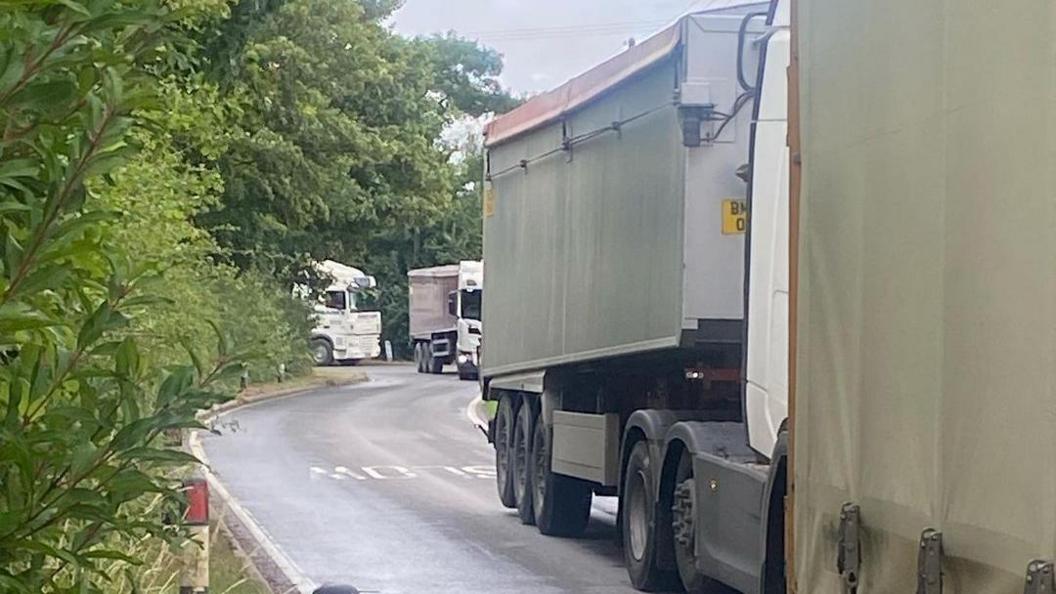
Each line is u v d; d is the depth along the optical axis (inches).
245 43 555.8
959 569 187.5
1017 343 173.2
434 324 2463.1
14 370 121.5
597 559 584.4
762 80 376.2
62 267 118.0
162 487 130.2
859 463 225.0
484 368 763.4
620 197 542.6
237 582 440.5
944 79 198.2
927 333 200.7
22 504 119.4
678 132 475.5
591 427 589.3
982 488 180.9
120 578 245.0
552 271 637.3
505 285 725.3
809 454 250.4
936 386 196.5
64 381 122.8
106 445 122.1
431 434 1277.1
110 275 127.0
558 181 632.4
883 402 215.9
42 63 115.8
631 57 522.3
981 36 187.0
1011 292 175.3
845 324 234.5
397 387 2036.2
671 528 481.1
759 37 453.7
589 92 577.6
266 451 1070.4
